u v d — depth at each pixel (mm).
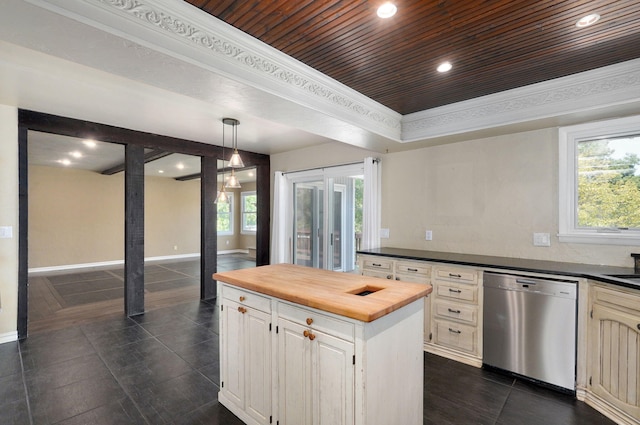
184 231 9727
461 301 2863
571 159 2832
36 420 2006
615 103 2381
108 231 8281
